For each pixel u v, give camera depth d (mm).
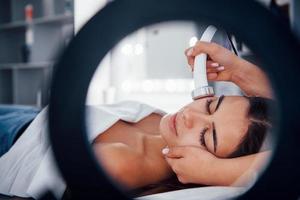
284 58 344
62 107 353
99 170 369
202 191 583
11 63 3109
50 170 499
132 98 2012
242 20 342
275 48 343
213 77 718
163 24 364
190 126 654
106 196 370
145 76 2014
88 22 344
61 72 346
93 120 668
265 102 632
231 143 622
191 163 637
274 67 347
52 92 351
